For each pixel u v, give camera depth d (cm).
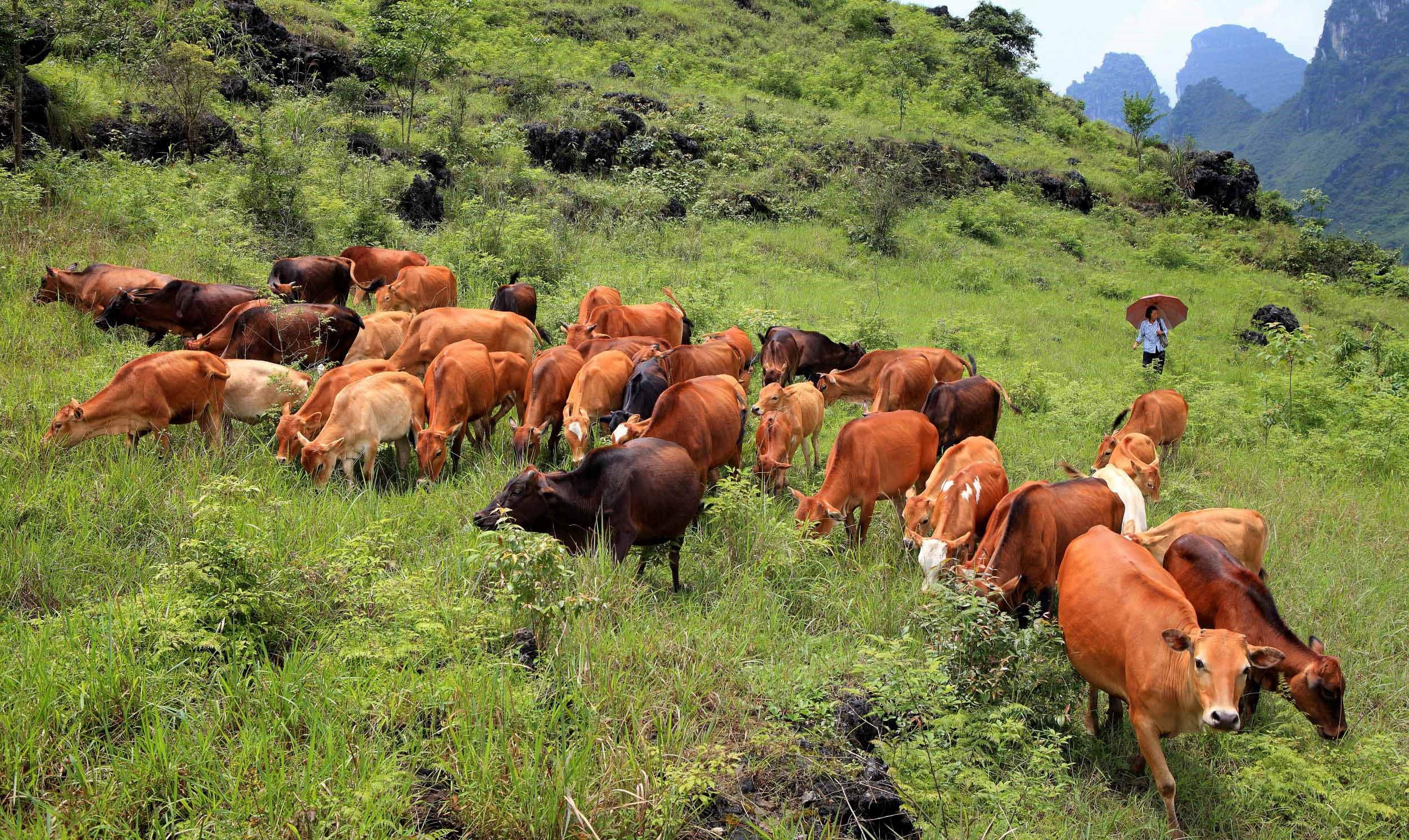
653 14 4031
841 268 2272
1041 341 1916
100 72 1952
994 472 793
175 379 830
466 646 568
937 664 559
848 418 1233
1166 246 3150
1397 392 1564
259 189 1630
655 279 1712
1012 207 3158
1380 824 541
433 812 455
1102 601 585
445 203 2017
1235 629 639
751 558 755
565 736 482
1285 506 1042
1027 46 5291
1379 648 746
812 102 3731
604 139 2584
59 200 1455
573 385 952
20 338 1027
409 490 863
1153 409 1155
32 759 445
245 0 2473
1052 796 524
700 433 850
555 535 708
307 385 930
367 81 2583
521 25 3534
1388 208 19775
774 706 542
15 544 630
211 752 455
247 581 579
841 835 473
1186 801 565
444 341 1064
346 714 490
